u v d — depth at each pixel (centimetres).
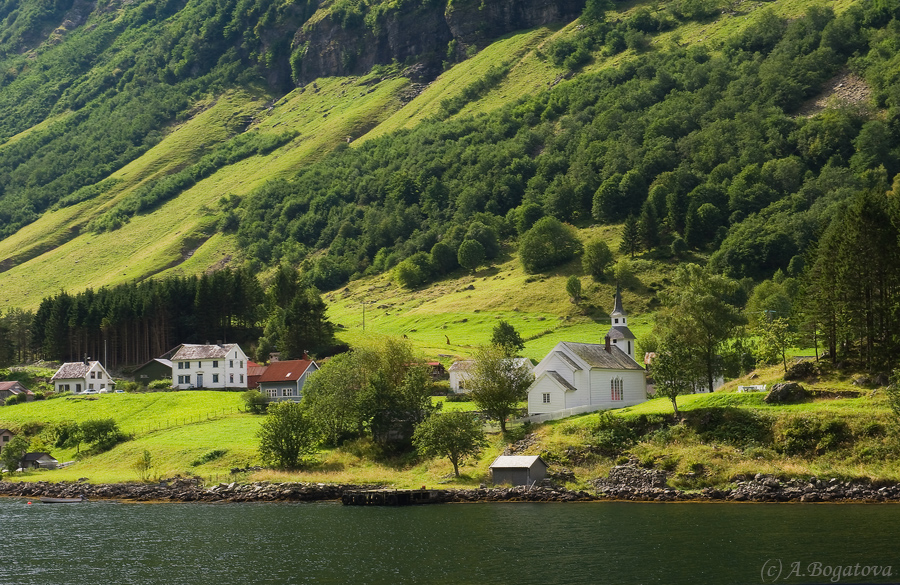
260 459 12538
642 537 7888
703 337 13000
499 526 8656
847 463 9512
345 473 11744
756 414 10475
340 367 13562
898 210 11600
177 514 10144
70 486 12056
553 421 12019
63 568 7662
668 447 10469
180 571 7475
